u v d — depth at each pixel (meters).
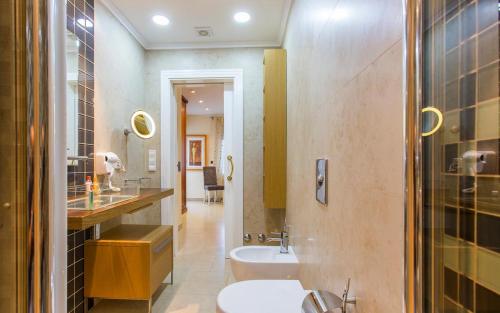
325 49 1.26
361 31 0.84
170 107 3.17
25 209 0.39
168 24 2.67
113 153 2.31
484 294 0.40
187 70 3.12
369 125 0.78
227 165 3.25
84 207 1.56
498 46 0.38
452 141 0.45
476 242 0.41
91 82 2.06
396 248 0.63
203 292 2.37
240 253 2.19
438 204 0.47
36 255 0.39
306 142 1.72
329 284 1.19
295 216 2.15
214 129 7.85
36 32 0.39
